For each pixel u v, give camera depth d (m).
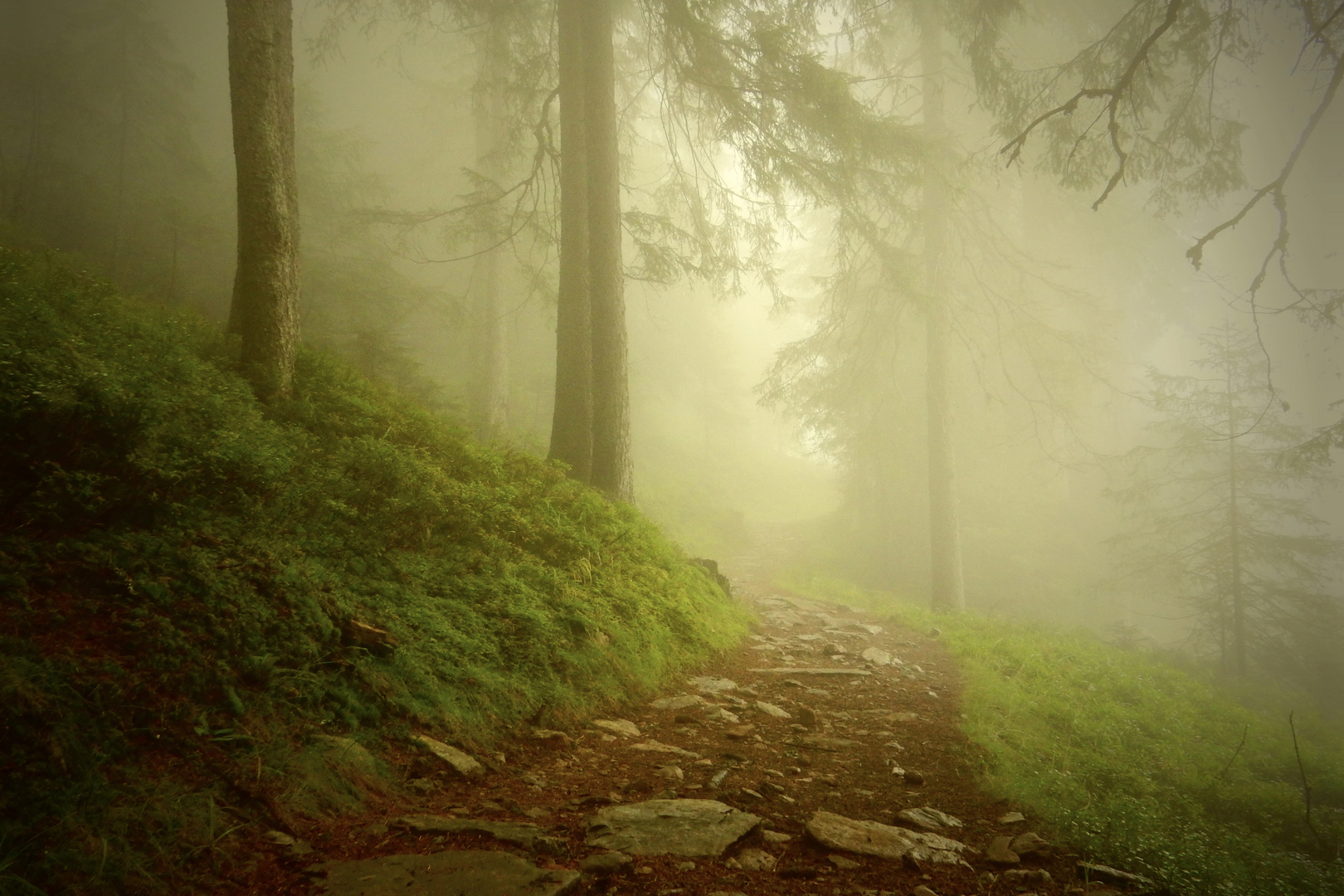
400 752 3.93
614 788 4.24
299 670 3.87
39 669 2.86
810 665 9.15
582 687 5.74
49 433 3.99
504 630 5.53
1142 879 3.67
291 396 7.40
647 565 9.12
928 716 7.23
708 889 3.09
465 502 6.81
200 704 3.31
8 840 2.27
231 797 3.00
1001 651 11.76
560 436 11.87
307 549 4.87
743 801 4.27
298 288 7.97
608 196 11.90
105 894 2.30
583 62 12.35
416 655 4.59
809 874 3.34
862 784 4.93
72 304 6.11
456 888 2.72
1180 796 6.22
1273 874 4.63
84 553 3.65
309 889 2.66
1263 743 10.12
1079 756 6.50
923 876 3.46
